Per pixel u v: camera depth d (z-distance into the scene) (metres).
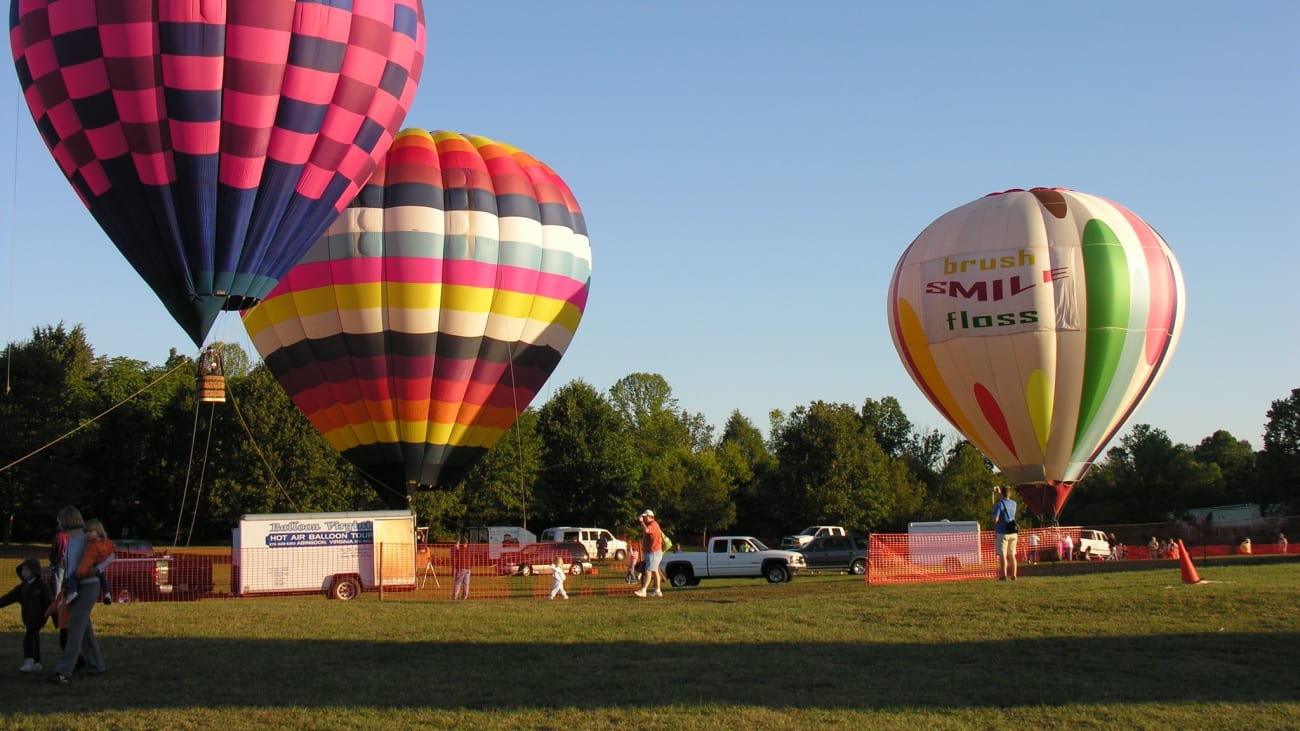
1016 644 12.95
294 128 22.28
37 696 10.41
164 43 21.02
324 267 27.56
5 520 60.12
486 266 28.34
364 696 10.48
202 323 22.80
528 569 39.47
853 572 37.28
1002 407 29.34
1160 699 10.21
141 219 22.00
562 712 9.81
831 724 9.40
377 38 23.02
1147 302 29.08
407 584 27.83
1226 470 110.94
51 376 57.62
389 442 28.62
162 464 68.19
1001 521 21.05
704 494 76.62
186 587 26.48
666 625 14.98
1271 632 13.13
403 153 28.89
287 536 27.28
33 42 21.84
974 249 29.64
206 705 10.09
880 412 113.69
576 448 67.50
